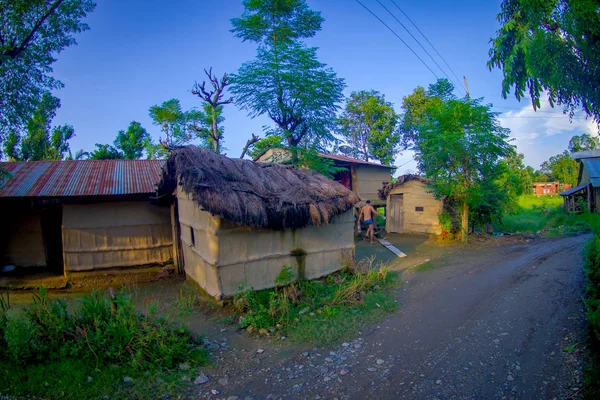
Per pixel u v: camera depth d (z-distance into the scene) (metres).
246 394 4.24
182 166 7.31
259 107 13.57
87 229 10.16
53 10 9.52
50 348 4.71
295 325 6.22
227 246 7.30
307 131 14.22
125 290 9.19
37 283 9.73
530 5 3.83
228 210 6.75
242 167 8.47
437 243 13.85
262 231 7.81
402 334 5.76
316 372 4.71
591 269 6.25
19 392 4.04
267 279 7.91
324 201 8.54
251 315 6.44
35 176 10.51
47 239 11.22
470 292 7.64
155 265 10.76
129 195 10.21
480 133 12.96
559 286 7.49
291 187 8.61
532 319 5.90
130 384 4.36
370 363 4.88
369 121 28.94
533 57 3.79
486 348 5.05
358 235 15.95
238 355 5.27
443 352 5.04
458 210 14.34
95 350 4.76
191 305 7.48
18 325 4.59
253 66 13.32
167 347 4.99
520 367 4.46
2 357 4.57
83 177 10.77
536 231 16.78
